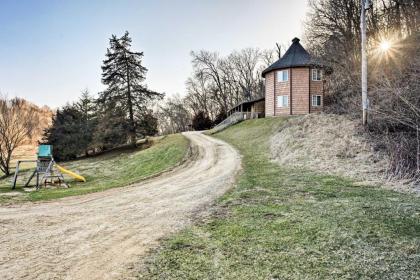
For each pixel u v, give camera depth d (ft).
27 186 65.00
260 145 76.59
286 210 26.35
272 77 124.57
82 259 18.19
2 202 36.45
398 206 25.40
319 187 34.37
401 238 19.07
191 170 58.44
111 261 17.81
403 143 39.01
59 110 146.00
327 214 24.53
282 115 120.98
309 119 76.89
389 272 15.25
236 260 17.28
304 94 117.39
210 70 233.76
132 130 125.08
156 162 85.30
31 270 16.79
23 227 24.93
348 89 84.79
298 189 34.12
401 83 52.21
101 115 128.57
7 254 19.10
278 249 18.47
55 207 32.71
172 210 29.22
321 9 114.93
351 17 100.58
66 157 140.26
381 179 35.50
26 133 118.21
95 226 24.84
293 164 50.42
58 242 21.16
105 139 127.34
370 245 18.35
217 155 73.56
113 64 124.06
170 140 123.34
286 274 15.48
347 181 36.50
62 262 17.80
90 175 89.35
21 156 153.38
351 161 44.52
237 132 110.63
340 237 19.75
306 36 133.28
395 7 87.10
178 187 42.29
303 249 18.31
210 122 212.84
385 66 67.77
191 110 272.72
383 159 41.29
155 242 20.67
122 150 131.64
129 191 41.68
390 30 88.07
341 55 98.12
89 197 38.45
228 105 237.04
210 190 37.81
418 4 74.90
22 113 114.21
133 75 124.77
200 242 20.24
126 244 20.49
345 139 52.54
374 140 47.75
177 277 15.61
